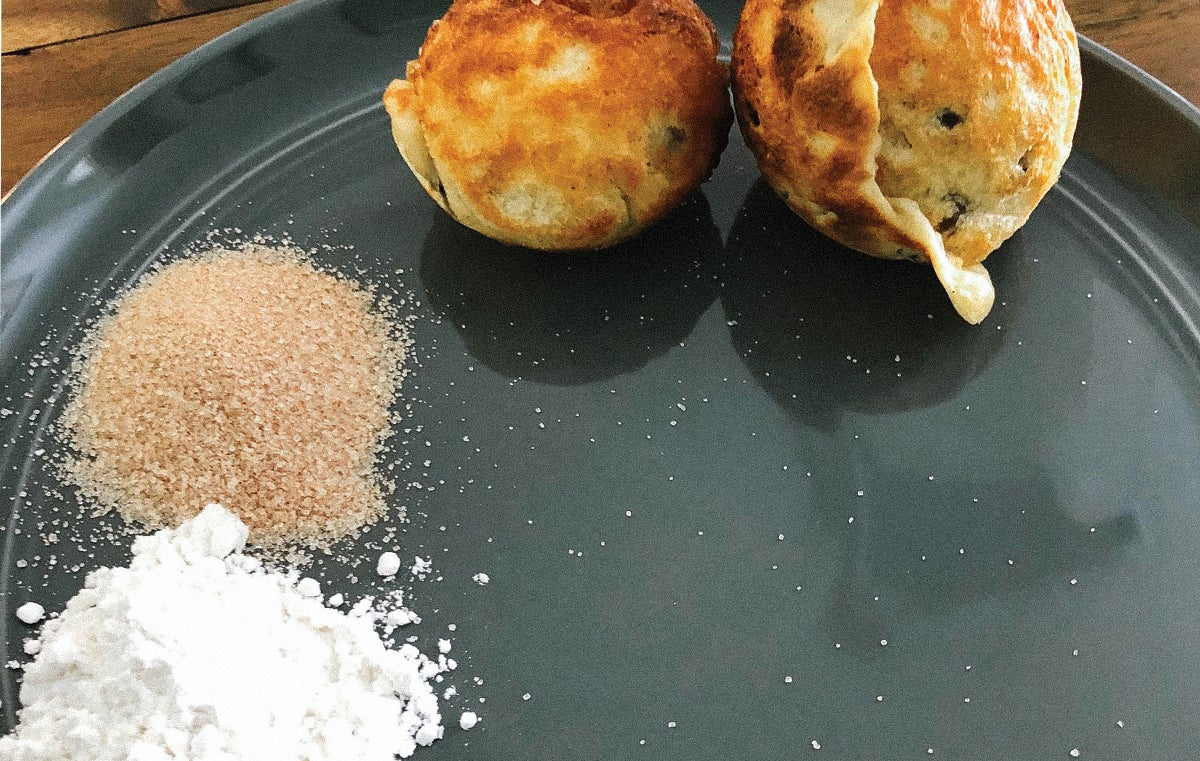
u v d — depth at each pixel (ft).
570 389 0.59
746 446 0.57
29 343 0.60
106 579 0.52
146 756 0.46
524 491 0.56
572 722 0.49
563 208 0.58
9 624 0.52
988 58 0.51
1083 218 0.64
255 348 0.60
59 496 0.55
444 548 0.54
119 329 0.61
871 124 0.52
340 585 0.53
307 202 0.67
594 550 0.54
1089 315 0.61
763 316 0.62
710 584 0.53
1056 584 0.53
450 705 0.50
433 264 0.64
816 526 0.55
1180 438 0.57
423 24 0.73
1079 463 0.56
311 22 0.72
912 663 0.51
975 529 0.54
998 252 0.63
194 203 0.66
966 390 0.59
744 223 0.65
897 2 0.51
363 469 0.57
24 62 0.73
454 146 0.57
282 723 0.49
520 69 0.55
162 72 0.69
